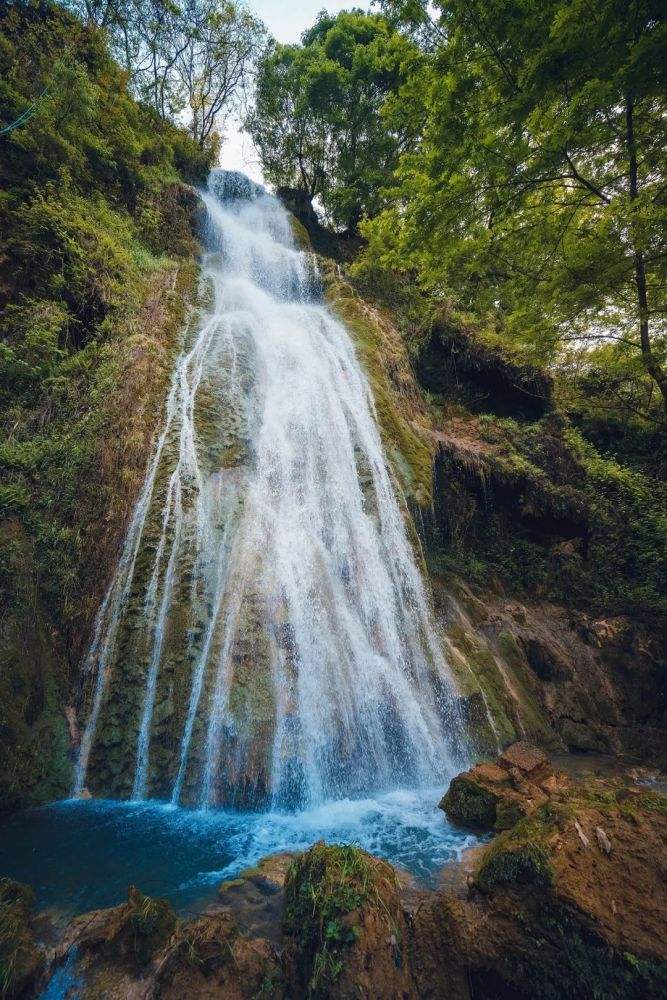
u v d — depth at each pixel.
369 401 10.88
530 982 2.62
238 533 7.21
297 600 6.71
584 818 3.25
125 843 4.39
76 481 7.20
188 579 6.58
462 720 7.00
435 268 9.20
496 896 3.02
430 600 8.54
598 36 5.71
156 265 12.03
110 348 8.80
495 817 4.63
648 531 13.23
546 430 14.42
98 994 2.67
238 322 11.22
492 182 7.78
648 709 8.99
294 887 3.14
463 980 2.77
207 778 5.23
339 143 22.62
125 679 5.97
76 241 9.48
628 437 16.17
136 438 7.89
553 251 8.19
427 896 3.55
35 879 3.85
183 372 9.33
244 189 21.55
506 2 6.30
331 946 2.63
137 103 16.92
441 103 7.45
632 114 6.84
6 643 5.55
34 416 7.66
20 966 2.77
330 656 6.43
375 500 8.94
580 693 8.89
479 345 14.51
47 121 10.45
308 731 5.66
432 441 11.54
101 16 17.00
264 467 8.52
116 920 3.07
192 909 3.44
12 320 8.23
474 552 11.47
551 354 9.95
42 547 6.56
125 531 7.16
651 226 6.46
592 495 13.81
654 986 2.34
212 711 5.57
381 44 19.55
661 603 10.97
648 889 2.77
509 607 10.32
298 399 10.05
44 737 5.51
